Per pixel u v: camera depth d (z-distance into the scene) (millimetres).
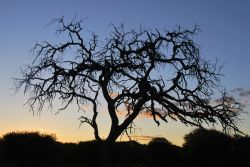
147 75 27641
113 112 27734
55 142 50688
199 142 58688
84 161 49188
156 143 60125
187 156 58406
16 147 48250
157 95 27250
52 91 28016
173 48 28062
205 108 27562
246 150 57875
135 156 53406
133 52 28125
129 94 27531
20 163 48344
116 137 27656
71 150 51875
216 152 57406
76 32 28453
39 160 48875
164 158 57688
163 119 27500
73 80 28047
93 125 27734
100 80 27828
